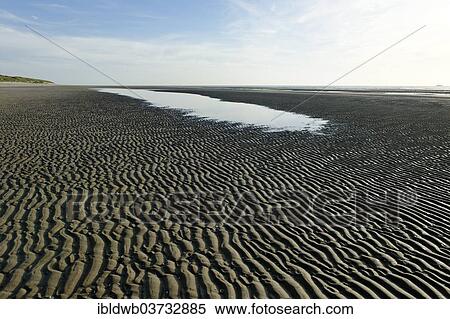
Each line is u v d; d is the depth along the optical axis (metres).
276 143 13.77
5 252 5.37
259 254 5.54
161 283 4.75
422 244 5.90
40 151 11.47
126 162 10.49
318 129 17.31
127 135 14.60
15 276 4.79
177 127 17.02
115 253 5.46
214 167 10.24
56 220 6.53
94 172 9.43
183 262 5.26
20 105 26.20
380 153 12.25
